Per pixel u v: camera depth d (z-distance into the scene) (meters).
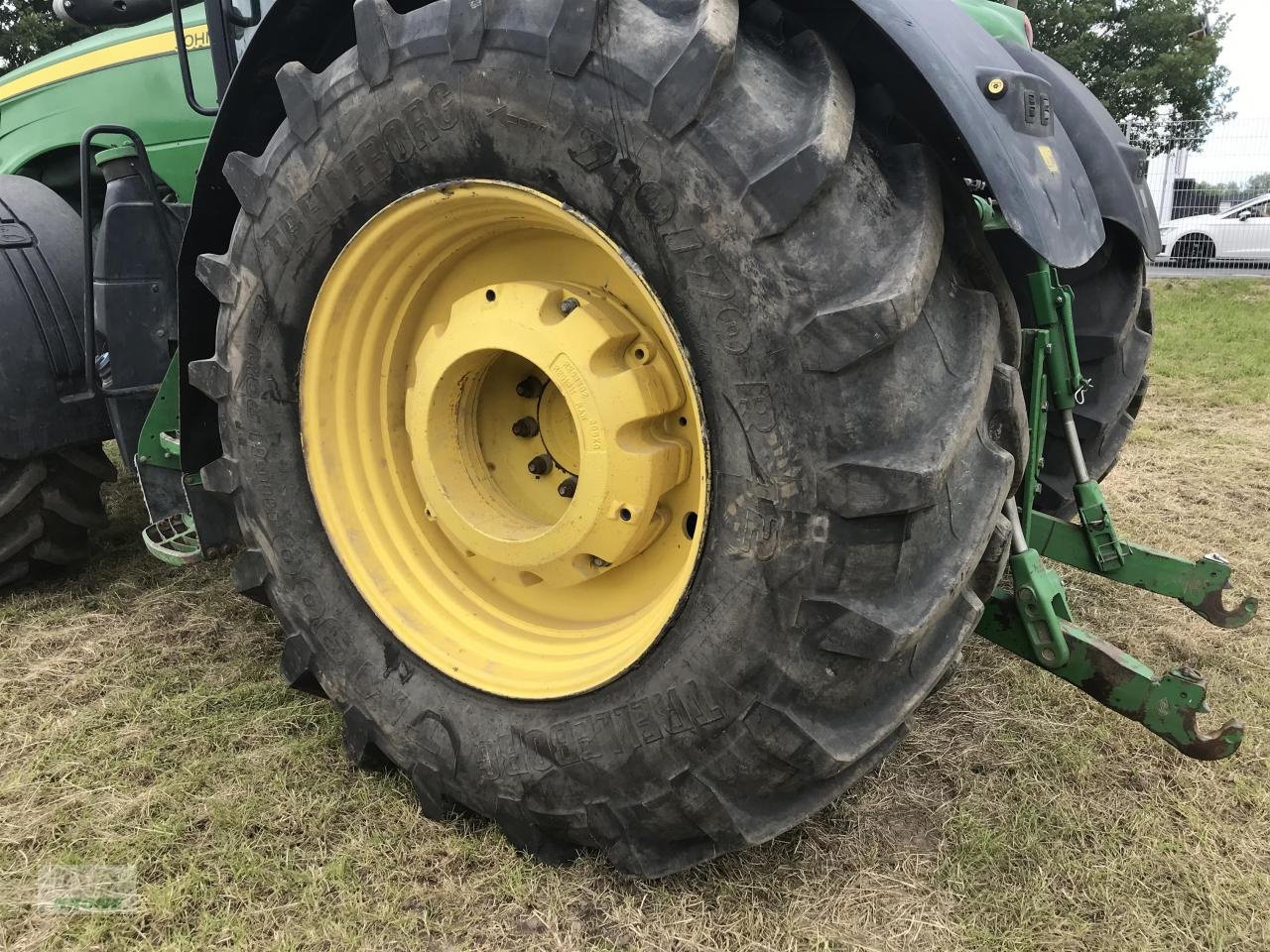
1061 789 1.91
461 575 1.91
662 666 1.47
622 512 1.50
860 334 1.20
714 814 1.48
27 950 1.52
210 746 2.06
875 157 1.34
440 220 1.62
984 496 1.35
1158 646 2.50
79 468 2.82
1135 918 1.58
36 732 2.13
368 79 1.51
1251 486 3.74
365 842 1.76
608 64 1.28
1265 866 1.71
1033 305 1.91
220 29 2.27
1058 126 1.62
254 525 1.94
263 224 1.73
